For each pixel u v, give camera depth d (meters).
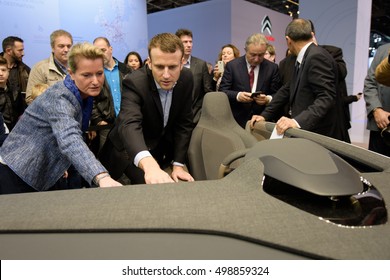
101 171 0.88
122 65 2.80
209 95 1.51
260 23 6.88
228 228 0.38
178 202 0.43
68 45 2.41
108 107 2.44
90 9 3.77
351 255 0.34
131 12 4.27
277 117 2.43
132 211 0.41
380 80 1.29
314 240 0.36
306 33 1.67
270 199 0.44
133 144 1.11
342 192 0.43
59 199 0.46
